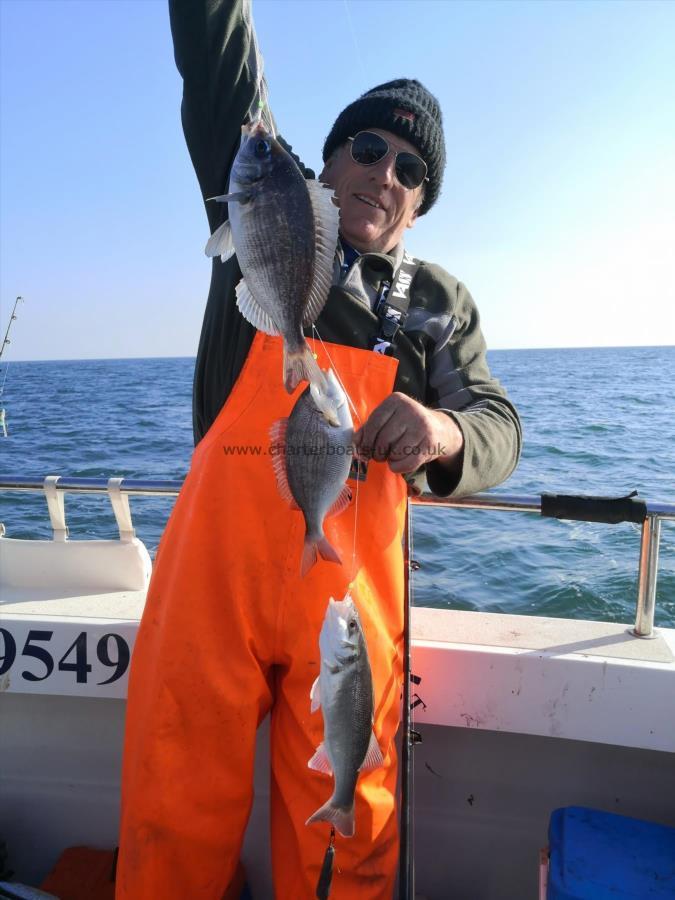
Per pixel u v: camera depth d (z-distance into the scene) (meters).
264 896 2.45
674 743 2.16
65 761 2.53
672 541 7.37
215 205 2.09
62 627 2.40
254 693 1.74
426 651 2.28
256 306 1.65
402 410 1.68
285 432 1.70
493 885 2.40
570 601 6.03
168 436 17.59
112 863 2.37
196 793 1.69
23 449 15.83
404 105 2.10
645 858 1.89
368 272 2.08
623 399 24.95
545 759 2.36
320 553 1.68
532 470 11.72
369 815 1.75
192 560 1.76
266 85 2.27
